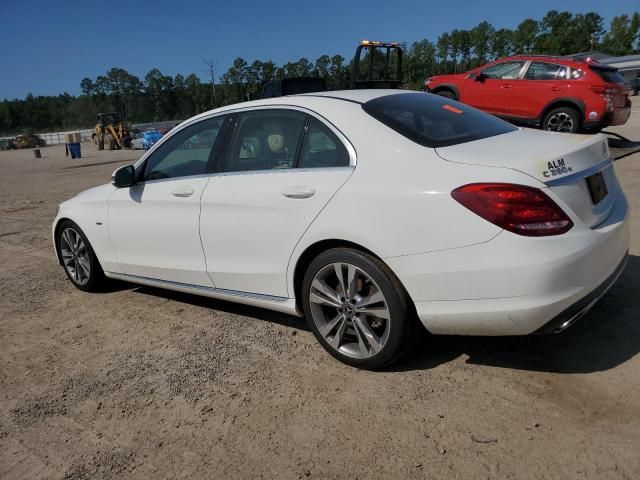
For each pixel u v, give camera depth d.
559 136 3.36
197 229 3.93
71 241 5.15
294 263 3.42
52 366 3.73
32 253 6.88
